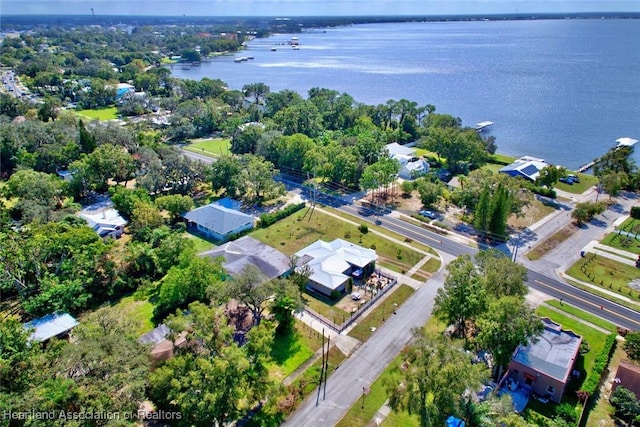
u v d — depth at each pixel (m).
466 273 51.00
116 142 114.75
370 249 74.44
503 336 44.88
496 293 51.44
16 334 40.19
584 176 112.88
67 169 106.94
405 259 73.69
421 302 62.00
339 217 89.81
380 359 51.38
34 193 83.38
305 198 99.50
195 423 38.59
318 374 49.00
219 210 84.00
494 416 37.41
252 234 82.19
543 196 100.44
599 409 44.53
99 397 33.75
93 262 61.50
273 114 167.00
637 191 103.00
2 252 58.19
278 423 42.81
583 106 184.75
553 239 80.31
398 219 89.12
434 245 78.38
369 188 97.12
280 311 54.62
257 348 42.06
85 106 186.62
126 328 45.00
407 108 150.75
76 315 58.59
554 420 42.69
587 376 48.47
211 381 38.03
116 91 196.88
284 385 46.91
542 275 68.94
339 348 53.22
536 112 178.88
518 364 46.91
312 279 64.69
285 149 113.00
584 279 67.75
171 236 69.56
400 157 116.31
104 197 96.38
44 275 60.56
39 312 56.56
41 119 146.38
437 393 36.91
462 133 119.06
